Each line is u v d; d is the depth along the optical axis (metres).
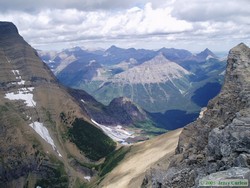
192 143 112.12
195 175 75.31
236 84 102.19
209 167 71.19
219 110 102.50
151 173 123.31
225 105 100.69
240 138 66.56
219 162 68.62
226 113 97.19
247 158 59.62
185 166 88.06
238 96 97.94
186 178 77.75
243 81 100.31
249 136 65.12
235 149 66.25
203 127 105.94
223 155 69.06
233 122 72.62
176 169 88.44
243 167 54.31
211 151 76.56
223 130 75.50
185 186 74.94
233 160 63.78
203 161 84.06
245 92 95.62
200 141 101.94
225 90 104.94
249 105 89.69
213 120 101.94
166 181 79.38
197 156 88.06
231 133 69.94
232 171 51.84
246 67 104.38
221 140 72.94
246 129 67.94
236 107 95.50
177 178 78.25
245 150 64.31
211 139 77.94
